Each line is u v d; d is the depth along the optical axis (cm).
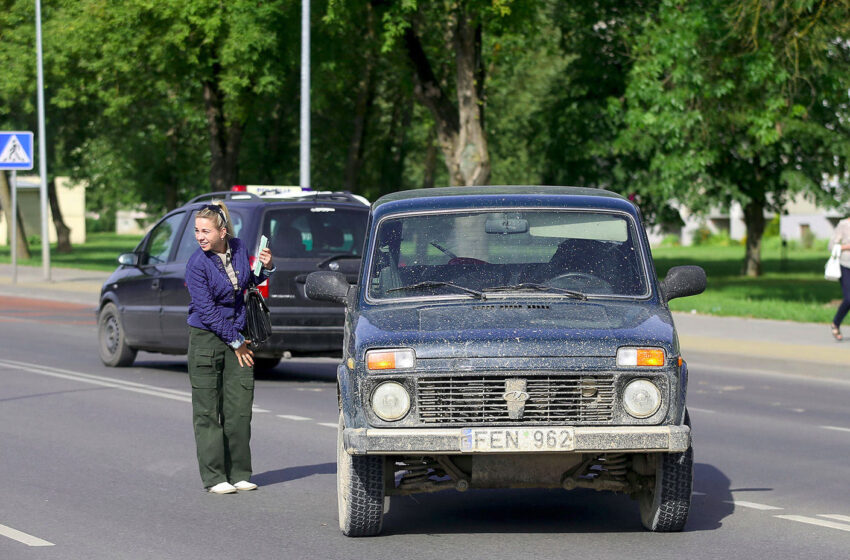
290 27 11300
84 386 5100
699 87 10100
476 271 2669
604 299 2623
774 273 16912
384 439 2322
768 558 2362
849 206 15212
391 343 2384
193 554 2398
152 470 3309
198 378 3002
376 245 2716
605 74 14925
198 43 12100
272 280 4978
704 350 6462
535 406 2366
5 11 14162
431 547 2455
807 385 5572
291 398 4819
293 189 5925
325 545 2477
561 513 2802
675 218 15688
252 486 3059
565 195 2786
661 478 2486
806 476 3297
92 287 11175
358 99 16612
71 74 13688
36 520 2703
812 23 8112
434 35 13675
